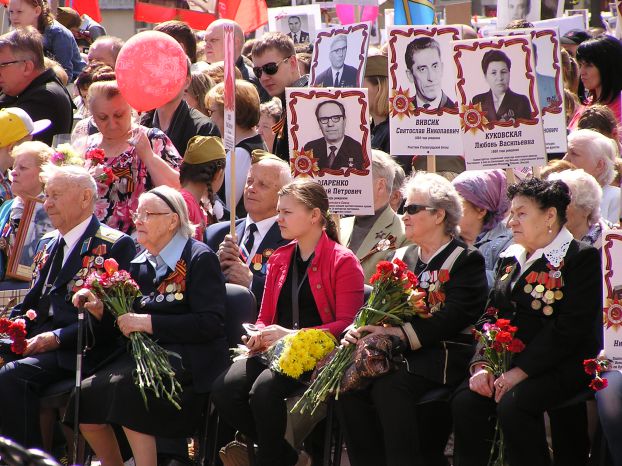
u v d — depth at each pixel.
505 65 21.50
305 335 18.23
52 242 21.39
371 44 42.34
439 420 18.48
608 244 16.80
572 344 17.28
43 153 23.41
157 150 24.06
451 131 22.84
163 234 20.02
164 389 18.80
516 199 17.98
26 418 19.67
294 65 30.89
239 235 22.34
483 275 18.77
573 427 18.25
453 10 37.56
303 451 20.02
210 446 20.41
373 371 17.62
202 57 39.62
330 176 21.73
